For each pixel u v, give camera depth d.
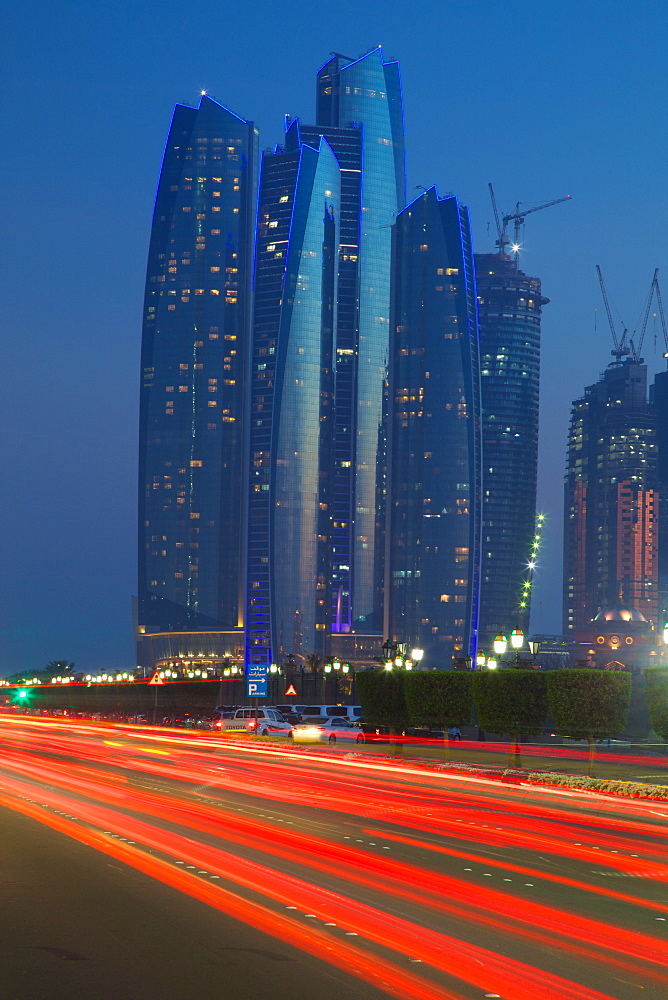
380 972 11.80
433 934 13.75
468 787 38.56
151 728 103.75
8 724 127.75
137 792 35.03
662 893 17.34
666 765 48.56
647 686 41.66
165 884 17.33
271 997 10.78
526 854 21.67
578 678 44.09
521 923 14.59
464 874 18.75
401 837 23.91
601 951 13.06
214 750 63.38
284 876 18.09
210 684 159.12
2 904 15.62
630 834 25.88
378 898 16.17
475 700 50.41
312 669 168.12
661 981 11.70
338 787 37.81
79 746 68.81
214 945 13.02
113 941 13.21
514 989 11.23
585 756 57.34
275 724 83.38
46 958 12.32
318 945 13.05
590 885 17.97
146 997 10.72
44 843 22.44
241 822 26.38
